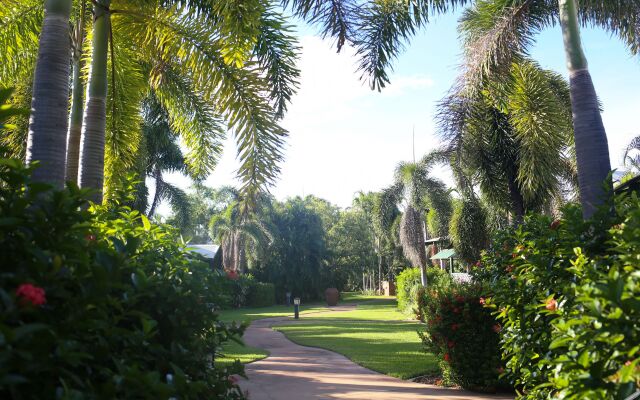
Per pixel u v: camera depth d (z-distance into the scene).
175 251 4.13
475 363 7.88
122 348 2.66
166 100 9.66
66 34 4.89
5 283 2.04
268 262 47.78
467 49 9.62
